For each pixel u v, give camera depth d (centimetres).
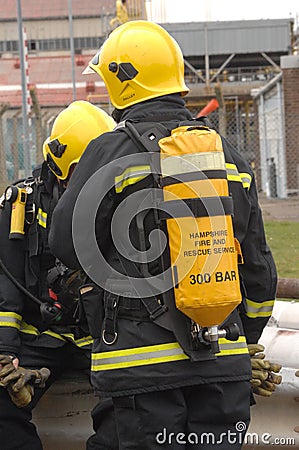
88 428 391
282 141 2625
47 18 3089
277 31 3503
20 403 347
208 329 294
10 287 365
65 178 369
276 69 3381
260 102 3145
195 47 3450
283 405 382
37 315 378
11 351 359
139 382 296
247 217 320
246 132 3250
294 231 1402
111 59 338
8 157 2092
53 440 395
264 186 3075
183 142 293
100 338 312
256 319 345
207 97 2950
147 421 297
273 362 392
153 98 329
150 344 298
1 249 367
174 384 295
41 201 368
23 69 1459
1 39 3169
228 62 3547
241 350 311
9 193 367
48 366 380
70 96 2464
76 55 2767
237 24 3491
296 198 2525
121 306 304
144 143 306
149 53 334
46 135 2041
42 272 370
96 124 378
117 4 2833
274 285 338
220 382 303
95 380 308
